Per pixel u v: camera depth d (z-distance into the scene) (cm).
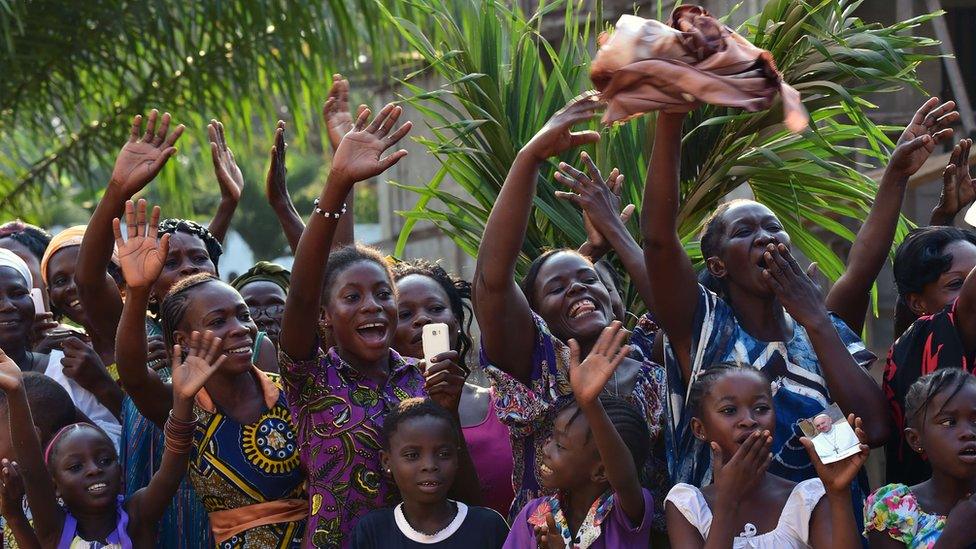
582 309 442
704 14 357
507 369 429
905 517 390
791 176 559
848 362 412
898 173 457
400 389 451
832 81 546
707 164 565
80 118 1073
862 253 460
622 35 352
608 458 389
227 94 1025
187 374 427
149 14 1005
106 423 518
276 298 541
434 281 505
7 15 974
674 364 430
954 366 414
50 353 550
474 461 475
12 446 446
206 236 546
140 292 435
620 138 569
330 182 413
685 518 391
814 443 373
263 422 447
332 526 425
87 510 446
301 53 995
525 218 409
